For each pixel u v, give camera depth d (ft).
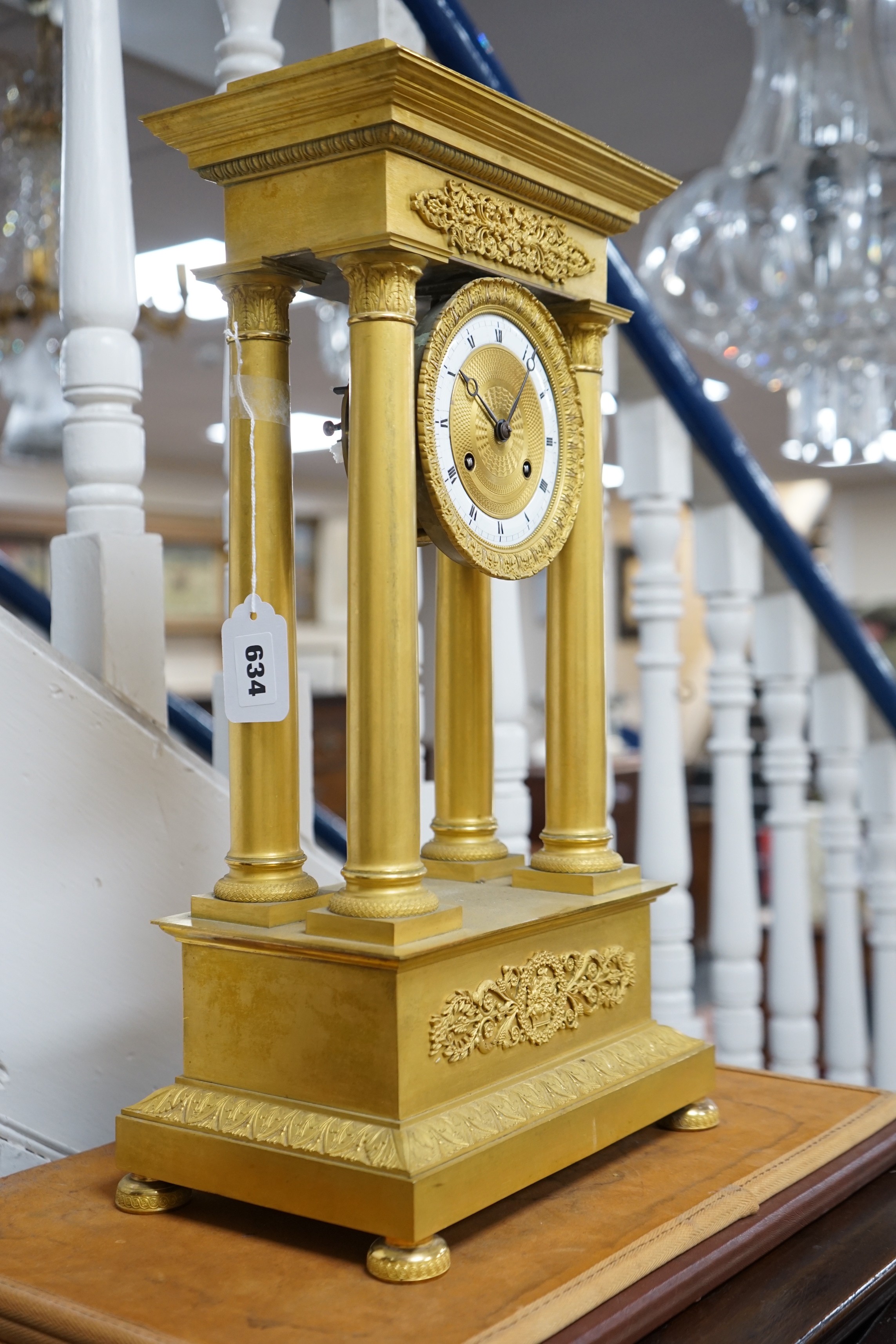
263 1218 3.15
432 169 3.16
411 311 3.11
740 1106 4.00
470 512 3.28
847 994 7.91
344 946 2.97
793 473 35.17
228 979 3.22
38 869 3.90
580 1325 2.67
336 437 3.47
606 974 3.61
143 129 13.10
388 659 3.10
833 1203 3.45
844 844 7.94
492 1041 3.18
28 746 3.90
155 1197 3.20
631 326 6.03
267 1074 3.15
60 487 32.89
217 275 3.33
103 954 4.02
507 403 3.43
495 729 5.60
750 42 12.23
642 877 6.41
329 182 3.11
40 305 14.11
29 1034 3.87
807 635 7.43
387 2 5.23
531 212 3.49
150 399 26.32
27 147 12.70
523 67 12.70
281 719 3.26
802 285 12.04
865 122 11.19
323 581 38.58
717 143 14.76
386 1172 2.83
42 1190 3.37
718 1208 3.15
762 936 11.90
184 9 10.81
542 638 23.79
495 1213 3.14
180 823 4.20
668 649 6.44
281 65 4.78
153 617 4.24
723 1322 2.87
